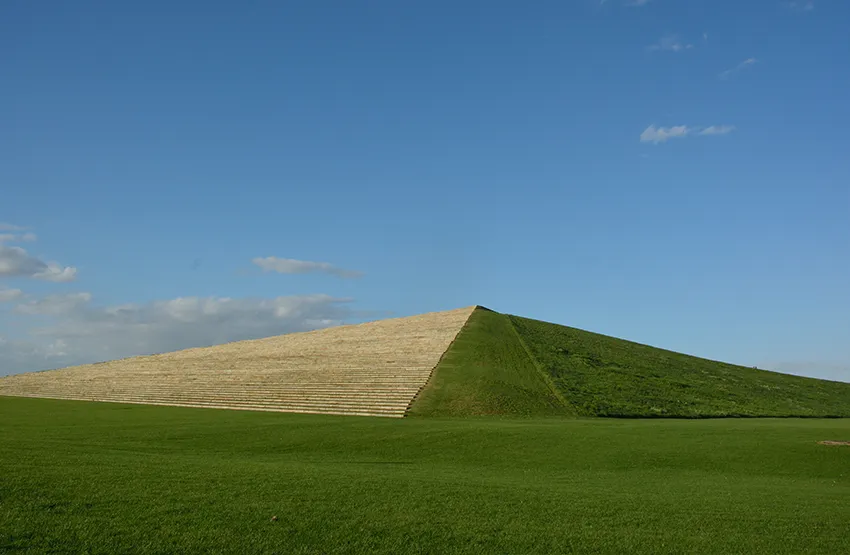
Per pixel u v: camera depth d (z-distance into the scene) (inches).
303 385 3437.5
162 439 1884.8
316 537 780.6
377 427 2164.1
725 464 1624.0
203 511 855.1
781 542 858.1
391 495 1025.5
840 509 1077.8
